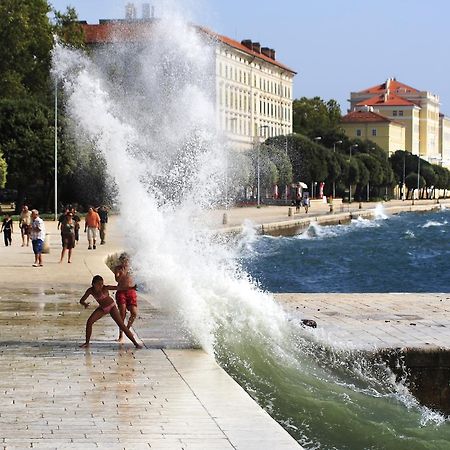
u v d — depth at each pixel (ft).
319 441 54.08
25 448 41.39
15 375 56.80
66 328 75.05
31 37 388.57
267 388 62.90
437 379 72.23
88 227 172.96
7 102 319.06
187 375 57.26
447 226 395.34
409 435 57.67
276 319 75.77
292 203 485.97
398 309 95.81
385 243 285.64
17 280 114.42
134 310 67.92
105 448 41.65
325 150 541.75
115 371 58.29
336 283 178.70
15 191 400.88
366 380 70.90
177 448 41.88
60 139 313.94
